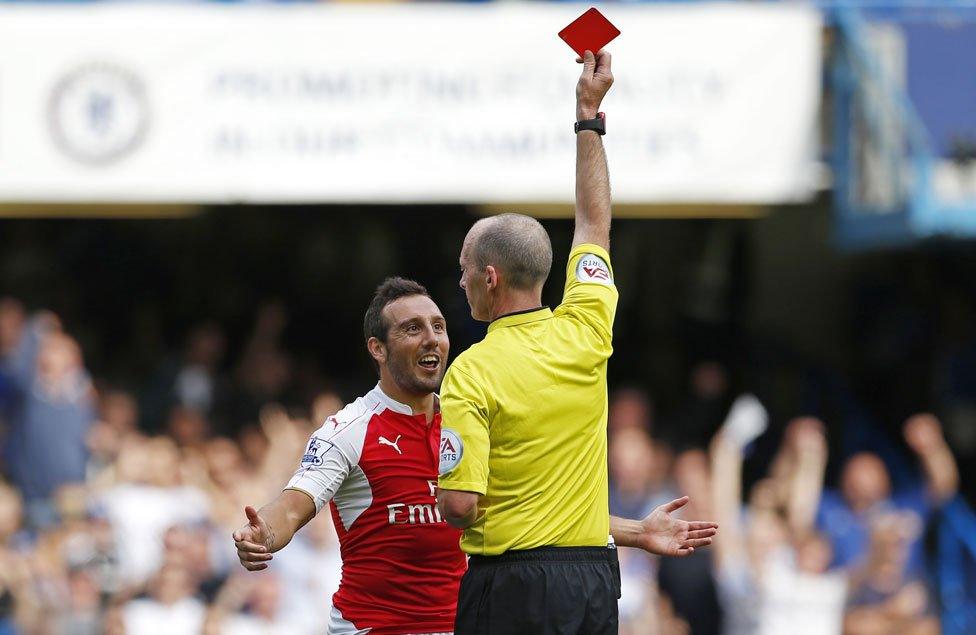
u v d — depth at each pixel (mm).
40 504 33125
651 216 40000
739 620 31406
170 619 30641
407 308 15836
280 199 33438
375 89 33094
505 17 33188
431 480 16047
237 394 36469
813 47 32906
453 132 33031
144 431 35844
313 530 31250
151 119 32938
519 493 14250
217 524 32031
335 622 16281
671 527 15867
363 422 16016
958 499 34719
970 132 33094
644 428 34656
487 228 14734
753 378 39406
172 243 41906
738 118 32812
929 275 40031
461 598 14562
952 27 33625
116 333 41125
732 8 33000
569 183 33031
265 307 38500
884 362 39719
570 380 14375
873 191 33500
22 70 32750
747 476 36812
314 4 33781
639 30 32844
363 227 42125
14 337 34656
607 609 14539
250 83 33062
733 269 41344
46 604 30906
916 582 32156
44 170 32719
